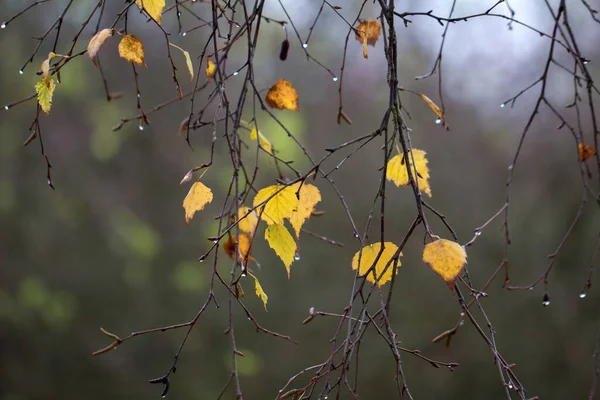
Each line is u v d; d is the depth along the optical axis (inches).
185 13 242.4
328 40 336.2
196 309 315.0
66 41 247.4
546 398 290.2
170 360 303.9
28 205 288.0
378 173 373.4
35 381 278.1
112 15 245.8
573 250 280.1
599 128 255.0
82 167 295.7
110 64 275.3
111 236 295.7
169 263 309.3
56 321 278.5
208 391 301.3
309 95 373.7
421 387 323.9
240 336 324.5
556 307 297.0
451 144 372.2
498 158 355.9
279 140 248.1
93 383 289.3
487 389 311.3
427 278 347.6
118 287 298.7
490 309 324.8
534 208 306.5
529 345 303.0
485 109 368.8
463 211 362.3
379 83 369.4
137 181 299.7
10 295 277.7
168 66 273.0
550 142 286.4
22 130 278.7
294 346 341.7
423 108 374.9
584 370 282.8
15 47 255.3
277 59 294.7
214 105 272.5
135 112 279.9
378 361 329.7
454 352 327.3
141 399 291.7
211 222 279.1
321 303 351.6
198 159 281.9
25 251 287.6
